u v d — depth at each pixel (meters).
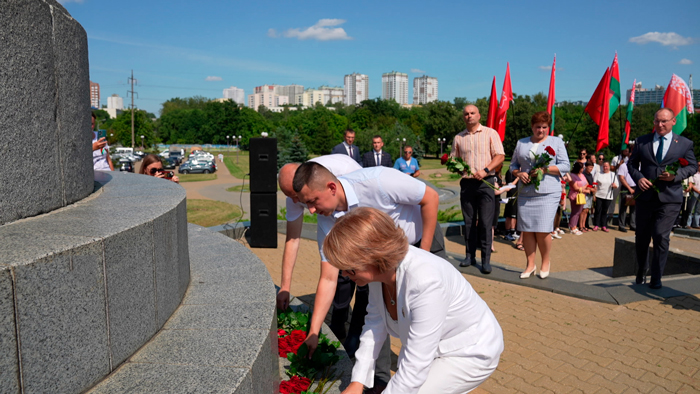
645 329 4.18
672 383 3.24
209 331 2.15
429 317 1.83
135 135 86.50
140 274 1.98
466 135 6.02
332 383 2.64
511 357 3.66
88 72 2.81
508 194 9.16
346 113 123.94
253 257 3.47
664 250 5.13
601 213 11.15
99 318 1.71
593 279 6.80
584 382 3.27
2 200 1.95
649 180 5.15
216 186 30.53
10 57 1.99
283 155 42.59
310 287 5.59
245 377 1.76
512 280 5.66
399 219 2.96
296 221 3.41
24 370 1.42
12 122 2.00
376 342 2.17
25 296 1.41
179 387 1.68
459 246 8.95
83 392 1.64
